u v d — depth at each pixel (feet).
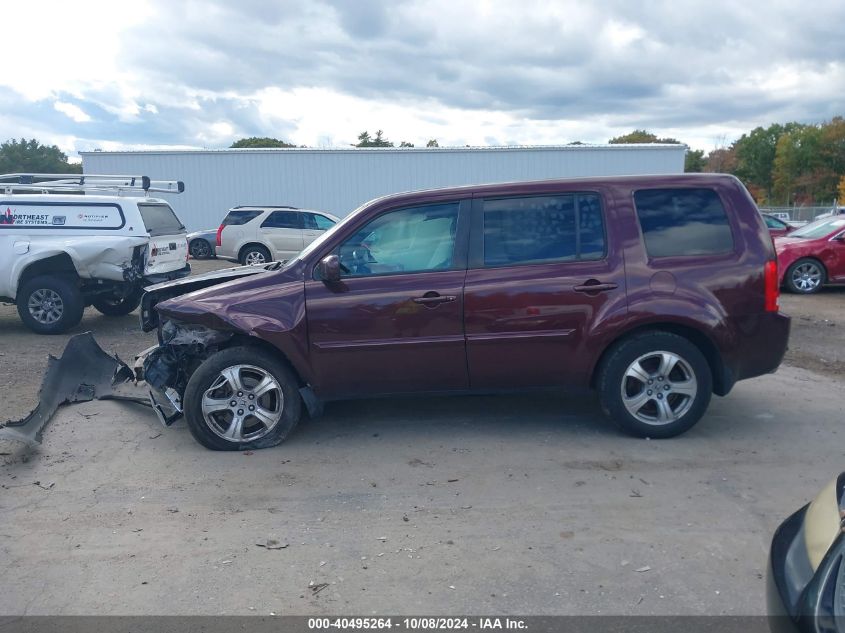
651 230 17.01
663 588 11.02
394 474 15.56
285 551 12.38
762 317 16.87
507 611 10.52
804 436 17.53
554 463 15.96
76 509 14.12
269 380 17.04
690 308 16.51
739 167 286.66
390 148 85.30
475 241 17.08
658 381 16.97
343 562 11.98
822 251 44.24
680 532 12.74
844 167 244.22
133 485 15.24
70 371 21.35
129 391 21.30
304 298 16.89
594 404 20.12
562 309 16.67
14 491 14.98
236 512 13.91
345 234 17.30
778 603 7.57
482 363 16.99
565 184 17.25
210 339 17.51
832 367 25.14
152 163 86.17
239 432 17.04
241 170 86.43
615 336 16.71
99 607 10.80
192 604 10.84
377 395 17.39
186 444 17.66
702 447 16.80
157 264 34.88
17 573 11.77
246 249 62.08
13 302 34.17
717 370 17.25
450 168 85.71
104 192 36.58
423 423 18.85
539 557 12.00
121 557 12.25
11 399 22.12
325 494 14.64
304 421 19.24
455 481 15.12
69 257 32.73
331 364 16.99
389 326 16.83
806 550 7.75
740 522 13.08
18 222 32.60
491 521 13.30
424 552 12.24
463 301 16.71
